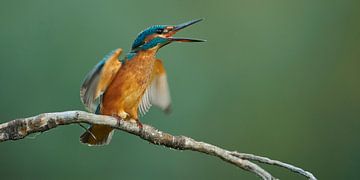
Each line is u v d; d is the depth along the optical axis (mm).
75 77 13375
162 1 14320
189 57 14727
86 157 13742
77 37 13484
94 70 7871
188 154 14523
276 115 15727
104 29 13625
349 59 16297
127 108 8539
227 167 15008
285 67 15789
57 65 13352
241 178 15250
